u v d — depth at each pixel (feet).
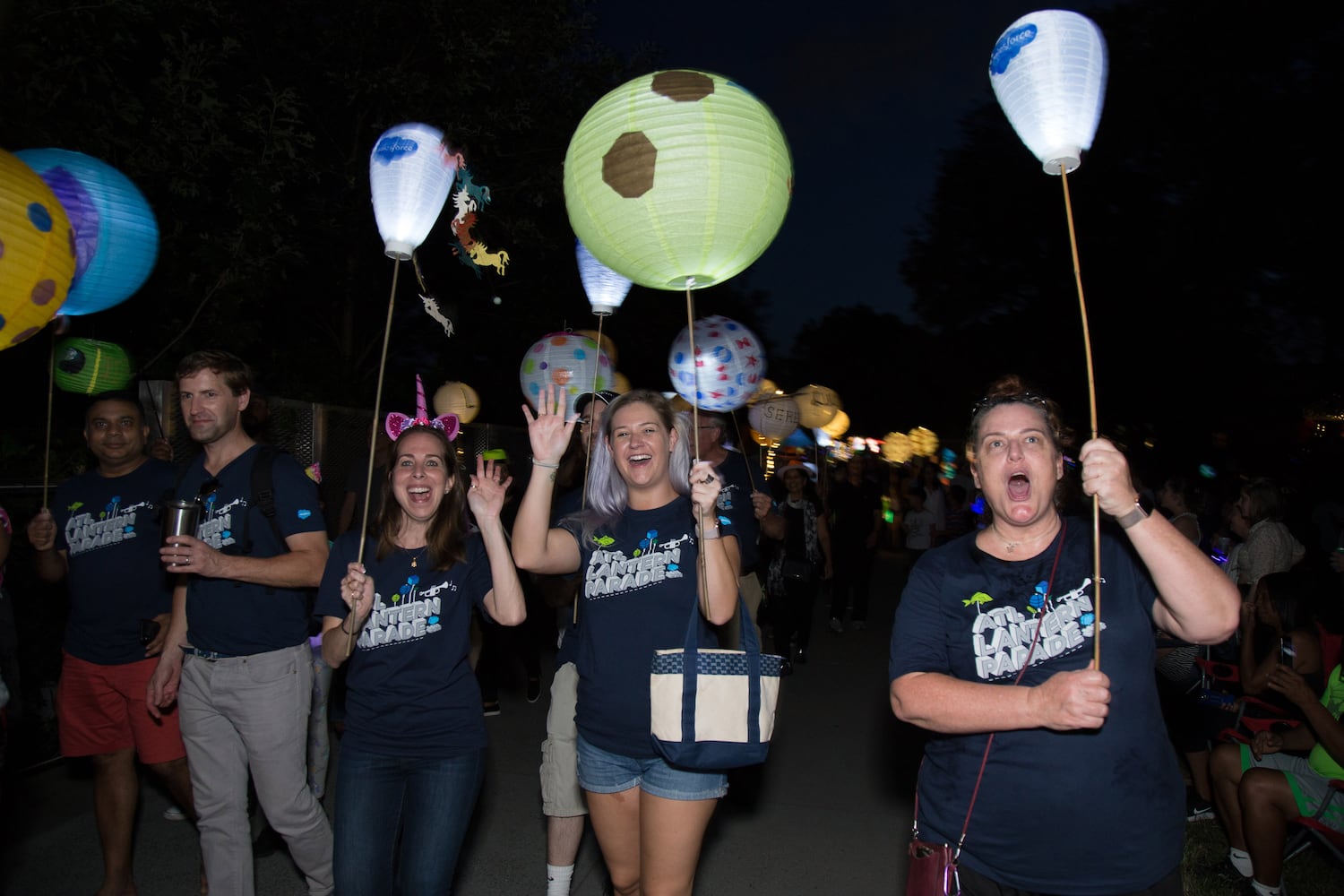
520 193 50.06
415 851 10.34
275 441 25.72
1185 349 66.85
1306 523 32.96
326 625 11.07
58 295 10.27
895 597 49.26
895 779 20.04
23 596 19.11
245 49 43.78
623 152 8.85
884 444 91.61
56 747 19.74
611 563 10.93
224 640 12.04
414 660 10.66
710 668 9.75
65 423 24.18
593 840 16.67
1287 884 15.08
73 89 24.56
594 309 14.74
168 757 13.56
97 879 14.84
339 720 19.25
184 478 12.94
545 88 49.42
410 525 11.30
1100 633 7.68
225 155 30.22
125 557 13.62
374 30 45.47
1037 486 7.99
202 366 12.55
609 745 10.55
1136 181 66.54
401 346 56.18
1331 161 56.24
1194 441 68.90
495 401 59.88
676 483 11.46
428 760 10.57
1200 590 7.02
